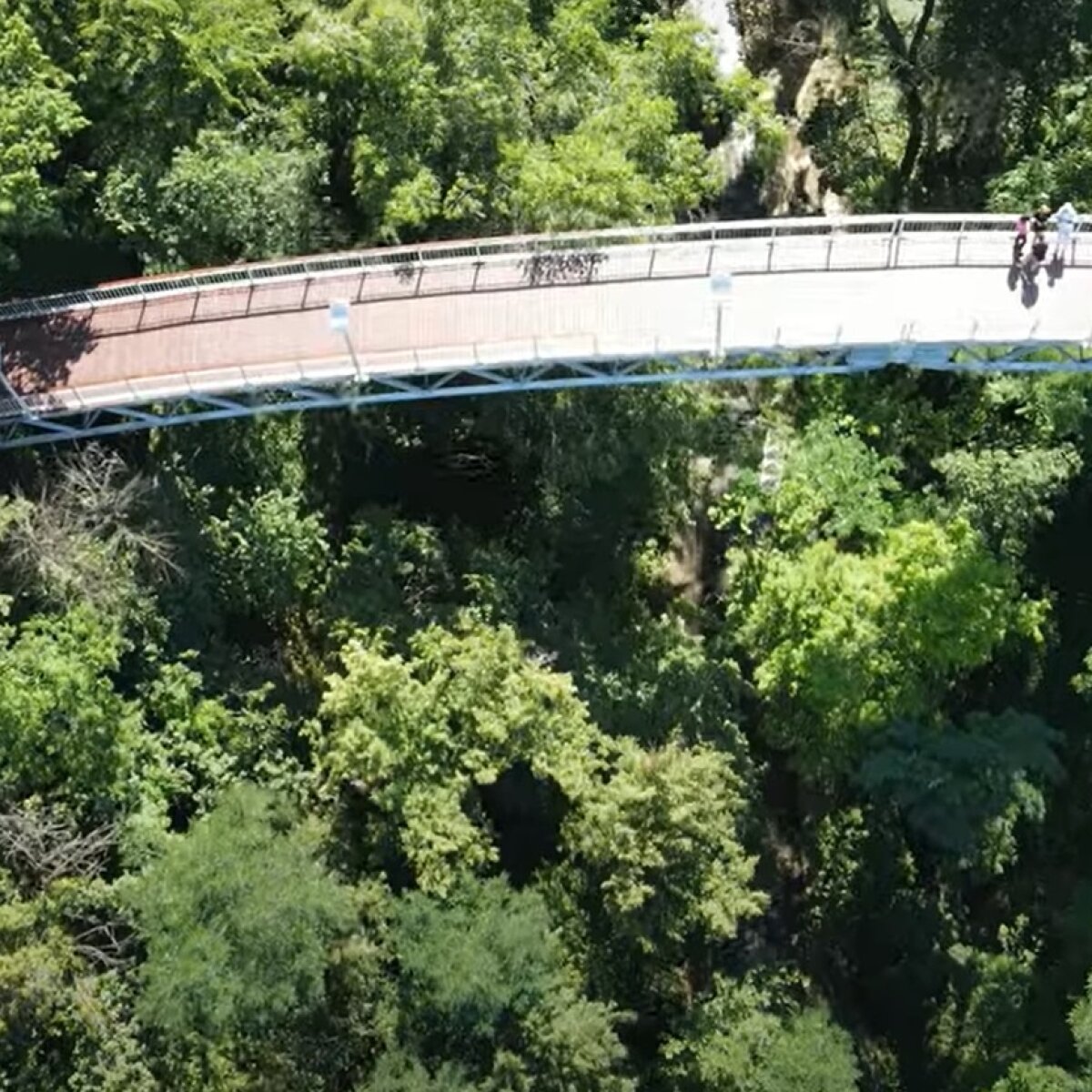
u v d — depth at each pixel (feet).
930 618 190.60
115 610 171.12
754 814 200.44
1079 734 216.33
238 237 185.78
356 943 167.63
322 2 194.39
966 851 196.03
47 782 165.99
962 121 221.05
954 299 182.91
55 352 184.85
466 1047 169.37
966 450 205.46
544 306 183.93
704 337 179.93
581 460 190.39
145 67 182.50
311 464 199.93
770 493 199.82
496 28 189.57
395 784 173.37
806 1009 191.21
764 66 235.81
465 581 192.44
